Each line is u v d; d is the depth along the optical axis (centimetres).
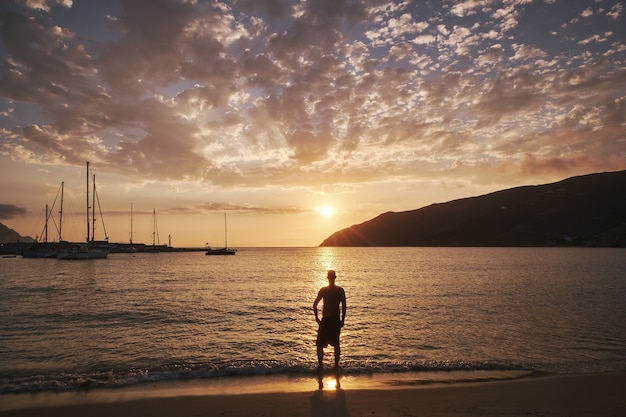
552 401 751
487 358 1159
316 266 7644
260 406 731
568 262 7106
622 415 681
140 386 887
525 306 2173
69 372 1045
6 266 7762
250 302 2542
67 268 7112
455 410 705
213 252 15162
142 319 1903
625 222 17125
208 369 995
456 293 2875
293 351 1290
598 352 1212
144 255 15800
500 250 15812
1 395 821
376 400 761
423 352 1246
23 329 1669
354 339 1439
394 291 3094
